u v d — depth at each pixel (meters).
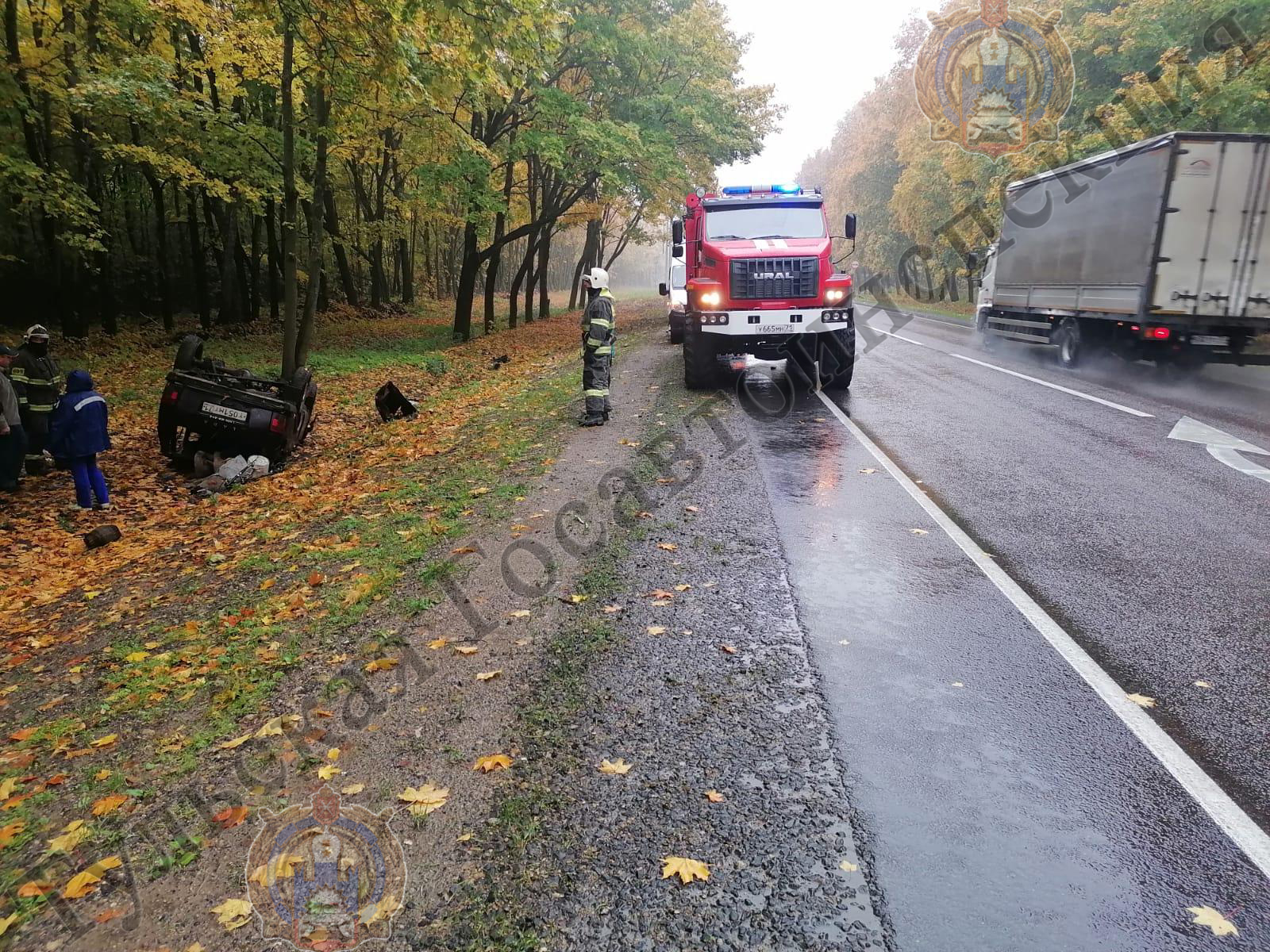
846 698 3.57
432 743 3.39
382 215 34.97
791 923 2.37
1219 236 11.51
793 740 3.27
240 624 5.10
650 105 22.91
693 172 27.92
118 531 8.09
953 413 10.15
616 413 10.69
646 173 22.72
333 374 18.31
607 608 4.60
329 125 14.98
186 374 10.64
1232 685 3.58
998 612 4.38
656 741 3.31
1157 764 3.05
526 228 25.42
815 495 6.66
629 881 2.56
